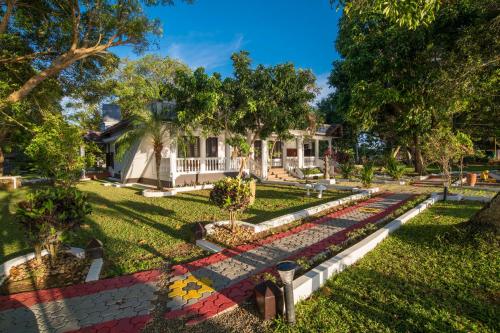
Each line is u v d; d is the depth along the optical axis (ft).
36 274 15.28
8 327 10.92
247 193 21.85
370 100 19.70
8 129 50.24
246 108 39.75
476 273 13.84
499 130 52.80
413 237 19.80
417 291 12.50
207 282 14.21
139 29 38.70
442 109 19.30
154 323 11.03
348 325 10.28
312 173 69.82
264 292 11.08
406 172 79.61
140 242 20.79
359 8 13.70
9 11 34.88
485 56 17.63
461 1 16.98
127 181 61.36
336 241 20.36
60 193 16.10
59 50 44.75
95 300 12.76
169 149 54.54
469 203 33.06
